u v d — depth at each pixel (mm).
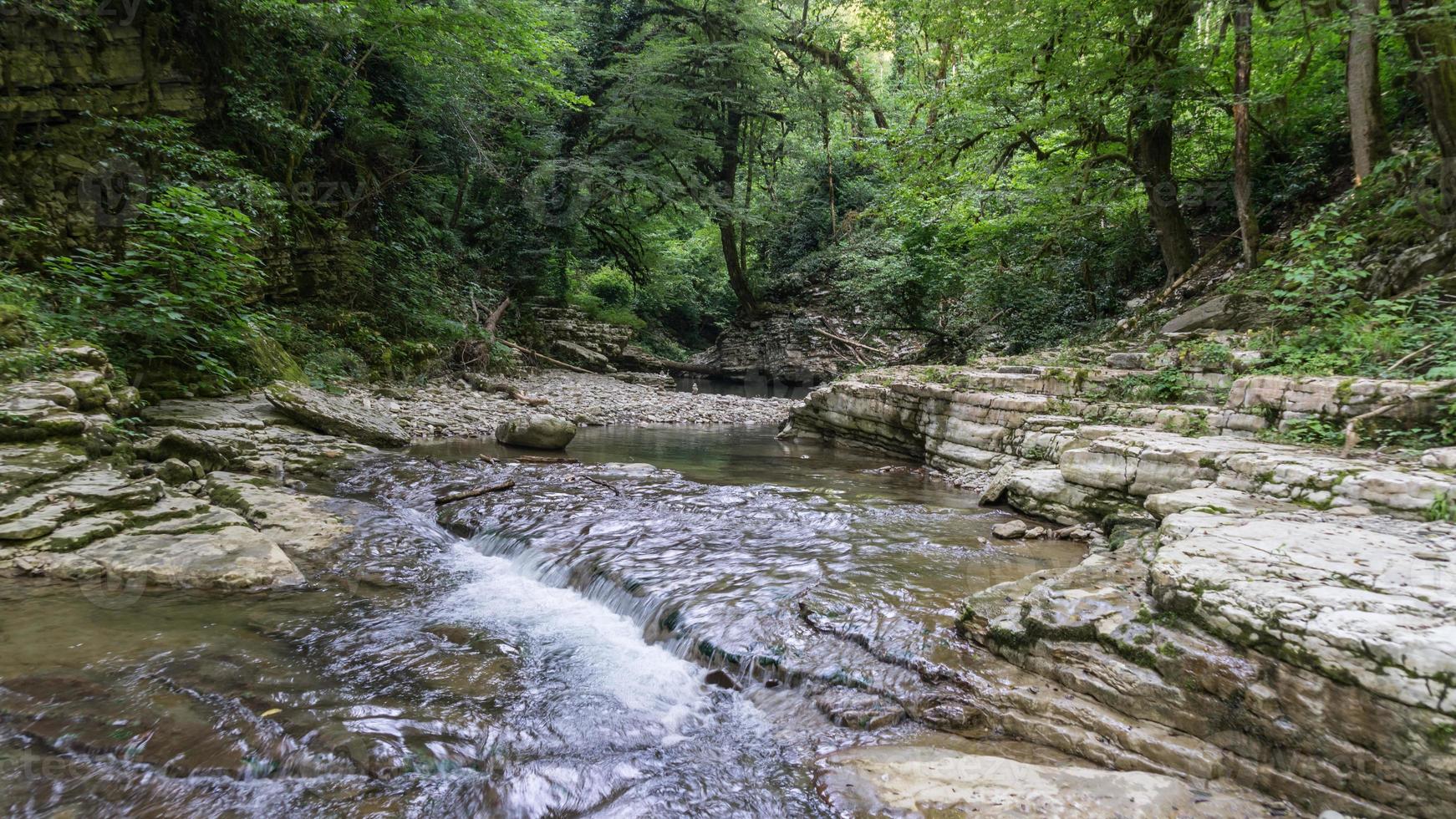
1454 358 6379
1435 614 2857
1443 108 8688
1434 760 2506
